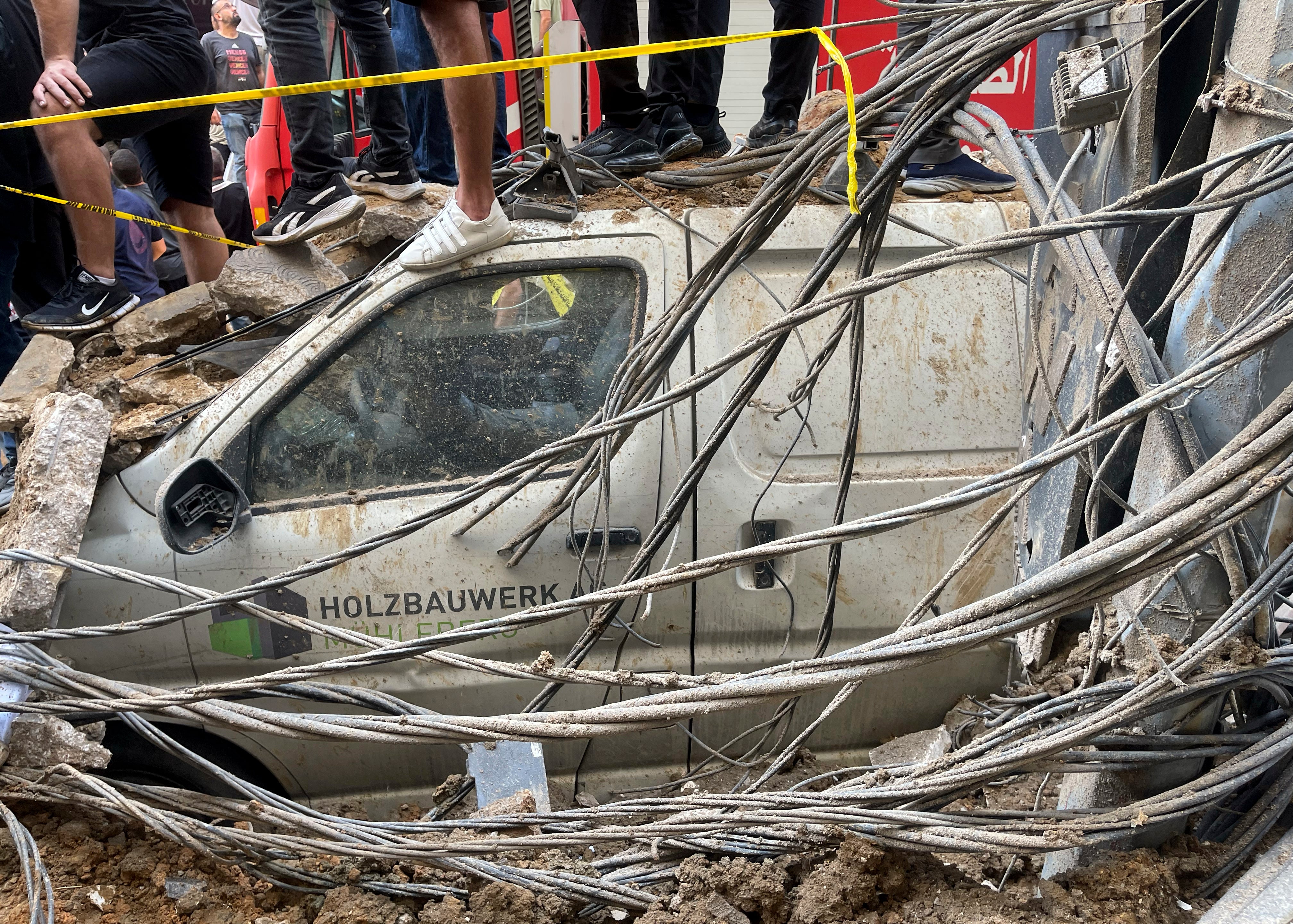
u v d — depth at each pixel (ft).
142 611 8.59
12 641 7.40
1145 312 7.21
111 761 8.54
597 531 8.88
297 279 10.78
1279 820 7.07
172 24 12.21
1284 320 5.24
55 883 7.23
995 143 7.07
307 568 7.60
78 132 10.87
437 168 16.10
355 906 7.06
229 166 25.54
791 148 9.82
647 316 9.23
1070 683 8.17
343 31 12.16
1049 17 6.70
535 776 8.39
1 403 9.46
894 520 5.95
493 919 6.82
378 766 9.12
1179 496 5.50
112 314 11.16
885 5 7.34
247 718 7.02
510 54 17.79
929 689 9.39
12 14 11.82
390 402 9.06
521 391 9.16
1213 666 6.14
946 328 9.37
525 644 8.97
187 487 8.48
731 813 6.66
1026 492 7.01
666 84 12.06
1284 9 5.64
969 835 6.07
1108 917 6.14
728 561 6.25
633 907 6.90
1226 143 6.15
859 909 6.36
